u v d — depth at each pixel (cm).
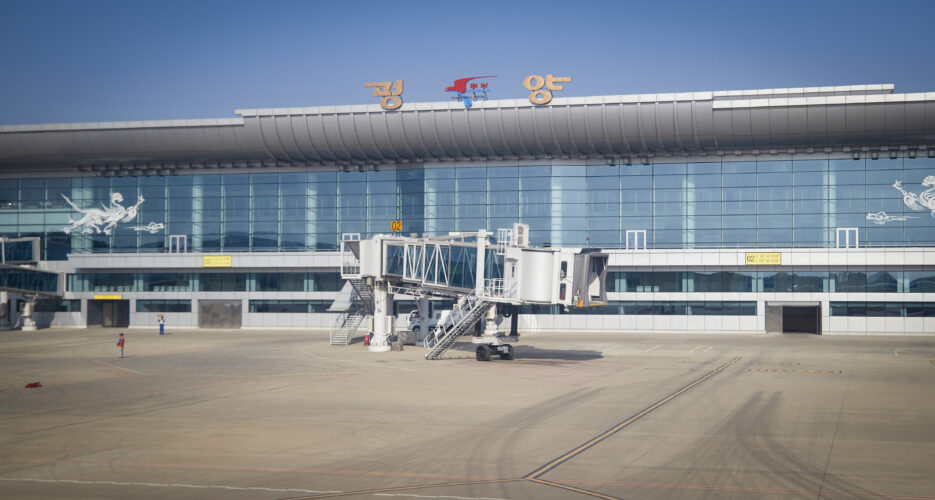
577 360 5097
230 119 8762
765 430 2427
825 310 8081
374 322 5959
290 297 9188
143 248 9412
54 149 9125
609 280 8519
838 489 1706
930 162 7869
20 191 9681
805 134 7812
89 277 9631
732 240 8225
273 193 9169
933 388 3512
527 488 1719
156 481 1795
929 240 7856
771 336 7906
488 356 5031
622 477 1819
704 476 1828
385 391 3438
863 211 7994
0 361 5241
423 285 5631
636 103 7919
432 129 8356
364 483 1769
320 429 2467
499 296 5162
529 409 2877
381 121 8425
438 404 3017
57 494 1677
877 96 7544
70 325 9681
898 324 7919
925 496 1648
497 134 8262
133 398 3272
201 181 9312
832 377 3997
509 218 8594
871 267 7988
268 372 4356
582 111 8025
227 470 1906
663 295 8406
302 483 1770
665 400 3112
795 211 8119
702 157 8294
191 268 9338
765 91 8100
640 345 6562
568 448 2156
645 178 8406
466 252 5950
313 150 8756
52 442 2280
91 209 9544
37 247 9456
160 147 8994
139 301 9531
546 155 8519
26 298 9106
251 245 9175
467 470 1898
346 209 8988
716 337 7744
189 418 2706
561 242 8500
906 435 2341
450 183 8731
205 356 5519
